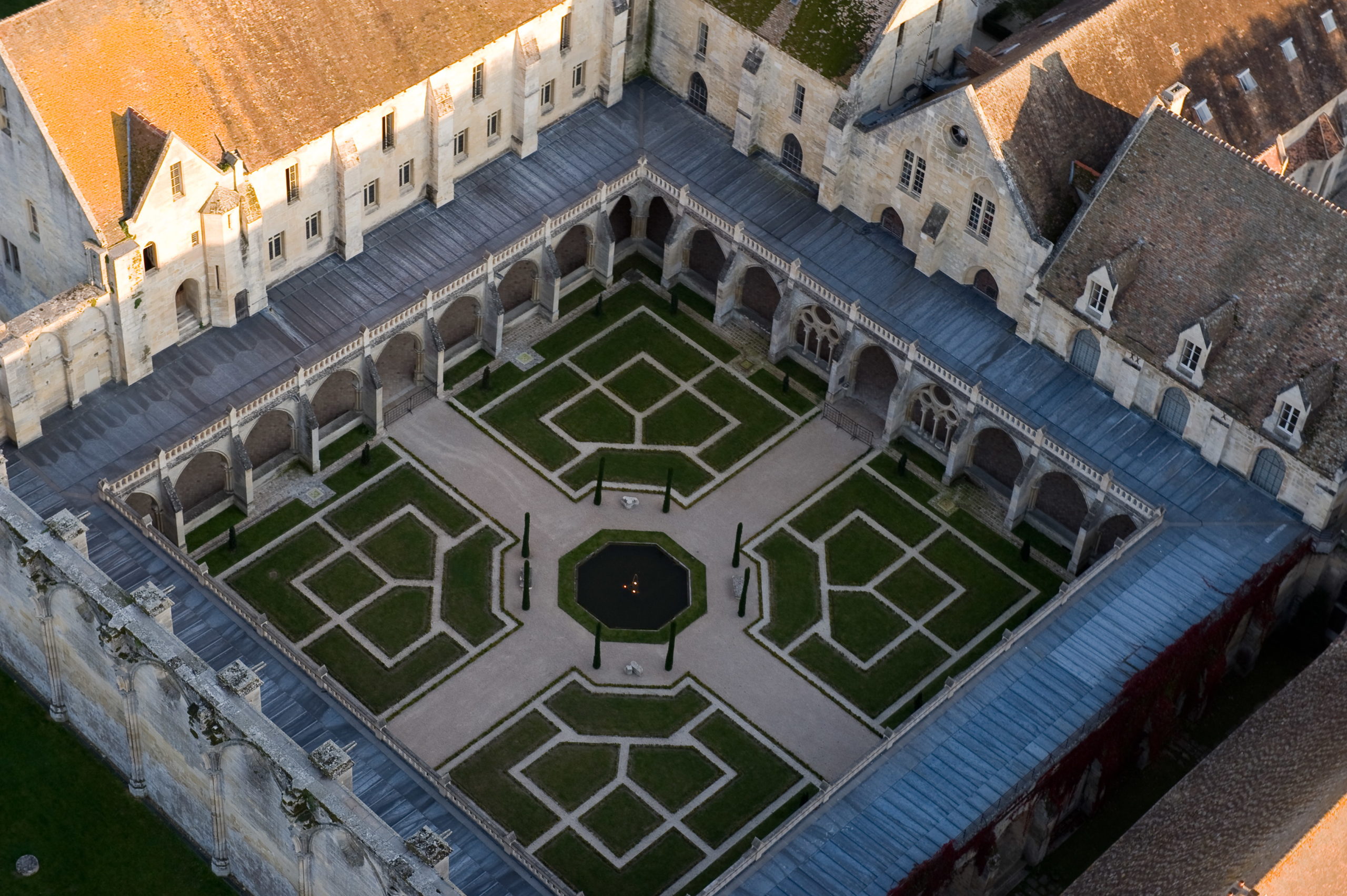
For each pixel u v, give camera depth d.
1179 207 150.25
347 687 142.62
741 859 127.31
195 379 149.25
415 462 157.12
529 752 140.12
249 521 152.00
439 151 160.88
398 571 150.00
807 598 151.38
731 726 143.12
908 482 159.75
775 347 166.12
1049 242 153.38
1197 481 150.62
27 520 129.88
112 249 140.50
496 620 147.62
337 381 155.50
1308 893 111.56
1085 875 122.69
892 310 160.00
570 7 165.75
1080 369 156.88
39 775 136.12
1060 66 156.62
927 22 163.00
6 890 130.00
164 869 132.12
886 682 146.88
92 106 141.00
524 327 167.88
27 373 140.38
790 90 165.75
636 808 137.75
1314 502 146.25
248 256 150.38
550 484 157.00
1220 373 148.00
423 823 126.50
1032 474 153.38
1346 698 128.00
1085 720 137.12
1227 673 149.75
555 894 124.12
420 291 158.00
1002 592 153.12
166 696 124.94
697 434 161.75
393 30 155.00
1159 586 144.88
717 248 169.62
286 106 149.50
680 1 170.00
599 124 173.00
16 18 138.62
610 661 146.00
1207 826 120.81
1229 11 165.25
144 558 138.75
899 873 128.12
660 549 153.62
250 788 122.94
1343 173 176.88
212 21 146.62
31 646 136.75
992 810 130.25
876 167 162.25
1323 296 144.75
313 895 124.75
